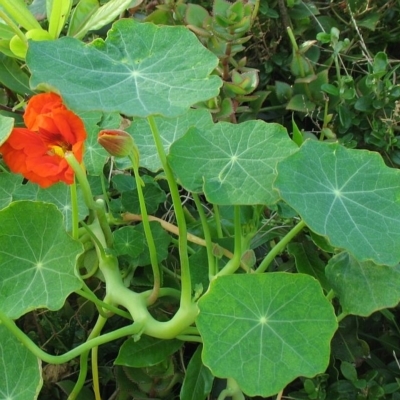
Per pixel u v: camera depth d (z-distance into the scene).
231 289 0.37
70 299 0.52
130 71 0.37
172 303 0.46
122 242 0.43
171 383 0.46
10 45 0.47
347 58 0.60
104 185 0.48
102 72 0.37
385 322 0.53
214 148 0.41
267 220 0.49
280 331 0.37
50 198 0.46
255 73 0.53
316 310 0.37
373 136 0.56
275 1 0.60
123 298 0.42
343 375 0.49
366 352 0.49
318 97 0.57
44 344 0.50
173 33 0.39
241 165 0.40
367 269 0.40
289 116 0.60
